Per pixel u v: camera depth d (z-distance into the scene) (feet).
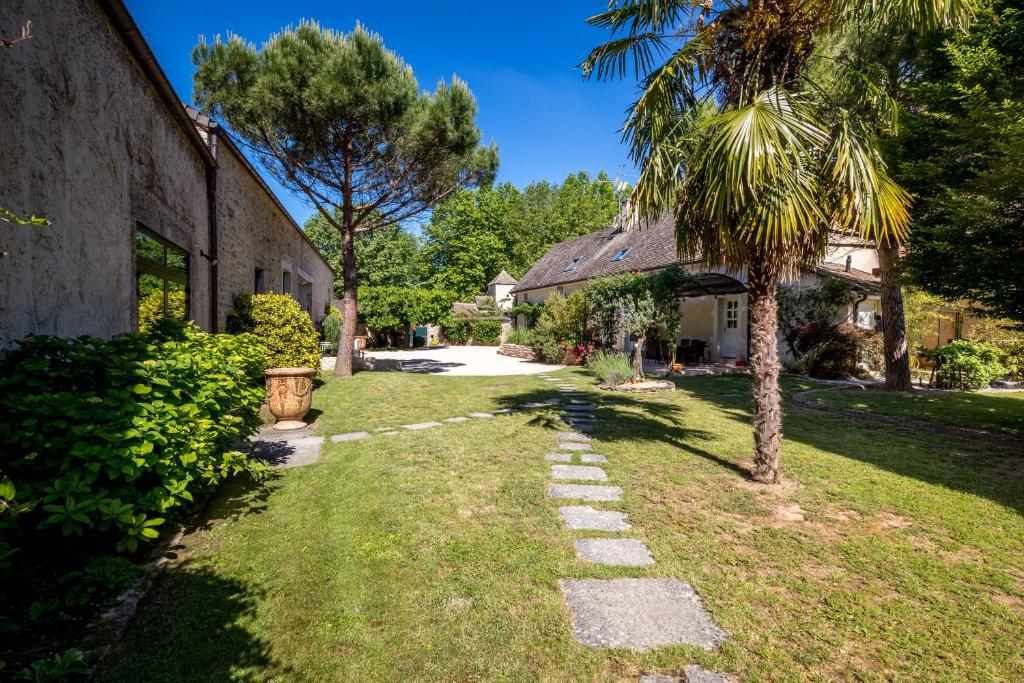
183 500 10.79
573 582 8.36
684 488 13.09
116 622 6.93
